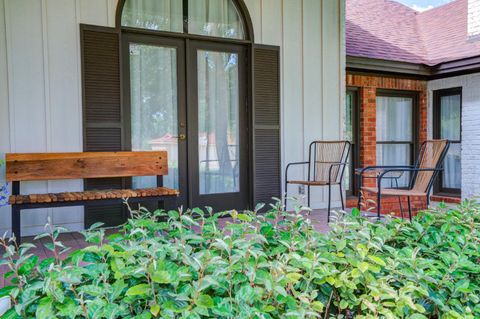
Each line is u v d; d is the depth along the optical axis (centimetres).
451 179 647
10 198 300
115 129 387
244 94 464
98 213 381
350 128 589
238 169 462
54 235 125
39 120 362
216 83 448
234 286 111
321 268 119
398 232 169
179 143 429
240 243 121
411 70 604
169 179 425
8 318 97
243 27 459
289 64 485
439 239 163
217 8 446
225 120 455
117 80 387
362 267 121
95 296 102
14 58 352
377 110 626
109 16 386
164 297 102
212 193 447
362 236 142
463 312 128
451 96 641
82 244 312
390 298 121
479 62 555
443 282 130
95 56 378
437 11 804
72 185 374
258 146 463
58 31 367
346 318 134
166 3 419
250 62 460
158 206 390
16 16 352
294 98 489
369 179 589
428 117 657
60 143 369
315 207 505
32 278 114
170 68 423
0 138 348
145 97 412
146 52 411
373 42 638
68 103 371
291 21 484
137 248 113
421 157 364
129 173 379
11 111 352
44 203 299
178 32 421
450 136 645
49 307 95
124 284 103
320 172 475
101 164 368
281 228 165
